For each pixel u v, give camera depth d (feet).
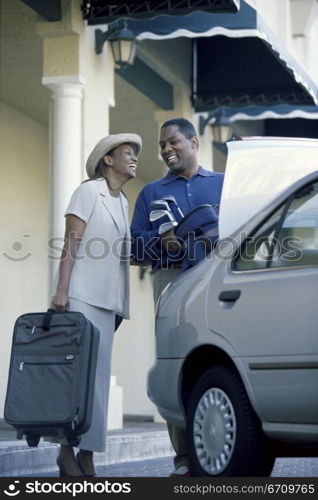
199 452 19.02
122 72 43.83
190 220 21.85
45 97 48.47
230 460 18.13
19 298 51.42
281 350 17.16
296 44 54.49
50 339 20.02
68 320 19.93
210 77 49.55
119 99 48.60
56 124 38.50
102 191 21.39
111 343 21.40
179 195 22.79
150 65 46.55
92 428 20.65
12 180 50.88
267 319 17.60
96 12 37.88
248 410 17.94
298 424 16.85
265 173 20.83
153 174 61.98
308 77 46.03
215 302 19.03
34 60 43.39
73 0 37.68
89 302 20.88
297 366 16.79
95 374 20.21
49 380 19.81
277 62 48.37
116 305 21.45
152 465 29.96
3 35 41.09
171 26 39.60
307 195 18.47
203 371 19.95
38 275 52.75
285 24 51.21
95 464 29.94
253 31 38.17
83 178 38.60
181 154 22.76
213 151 59.47
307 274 17.21
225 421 18.40
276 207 19.06
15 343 20.20
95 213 21.17
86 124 38.78
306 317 16.81
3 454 24.99
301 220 18.26
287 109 49.85
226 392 18.42
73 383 19.67
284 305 17.33
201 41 49.78
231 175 20.97
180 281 20.90
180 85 49.42
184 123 22.86
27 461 26.18
